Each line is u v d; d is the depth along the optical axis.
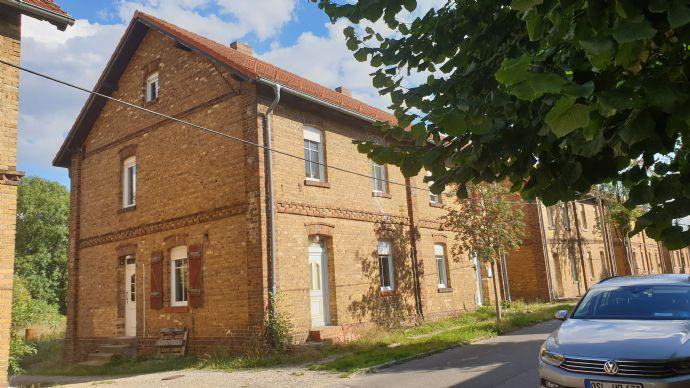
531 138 2.60
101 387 11.06
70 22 10.20
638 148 2.28
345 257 15.68
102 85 18.17
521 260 27.05
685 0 1.59
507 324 15.82
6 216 9.31
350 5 3.31
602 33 1.66
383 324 16.44
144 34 17.47
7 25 9.75
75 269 18.81
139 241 16.66
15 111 9.66
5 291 9.20
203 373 11.76
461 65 3.30
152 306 15.81
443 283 20.39
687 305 6.42
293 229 14.16
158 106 16.61
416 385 8.88
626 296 6.91
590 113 1.89
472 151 2.76
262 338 12.81
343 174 16.23
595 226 33.94
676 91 1.83
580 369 5.55
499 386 8.38
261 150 13.58
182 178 15.47
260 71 15.26
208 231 14.55
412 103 3.25
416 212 18.98
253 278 13.23
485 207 17.03
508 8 3.08
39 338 24.52
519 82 1.58
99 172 18.59
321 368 10.84
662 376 5.14
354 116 16.44
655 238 2.43
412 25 3.58
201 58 15.46
